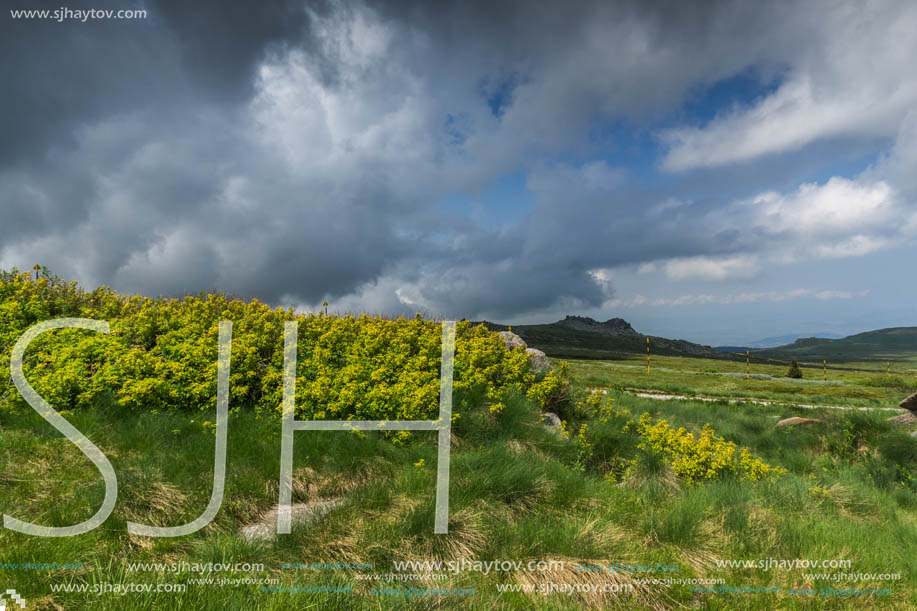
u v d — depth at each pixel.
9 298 8.51
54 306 9.00
